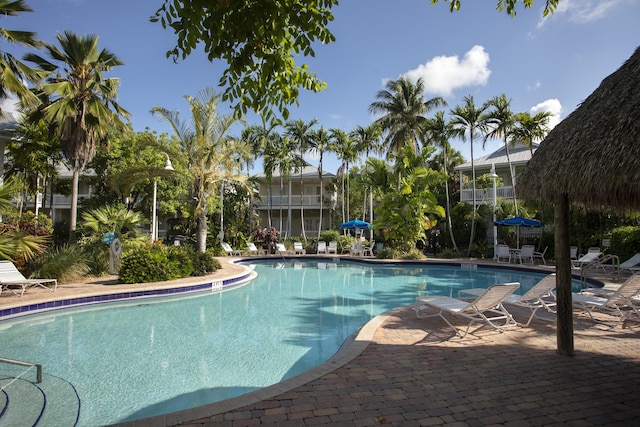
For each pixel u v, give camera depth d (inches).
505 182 1046.4
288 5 99.8
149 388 167.6
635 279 223.9
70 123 550.9
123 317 301.6
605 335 211.2
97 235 547.5
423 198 785.6
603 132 137.3
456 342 198.5
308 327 272.5
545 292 249.9
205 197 590.9
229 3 94.4
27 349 220.2
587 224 672.4
